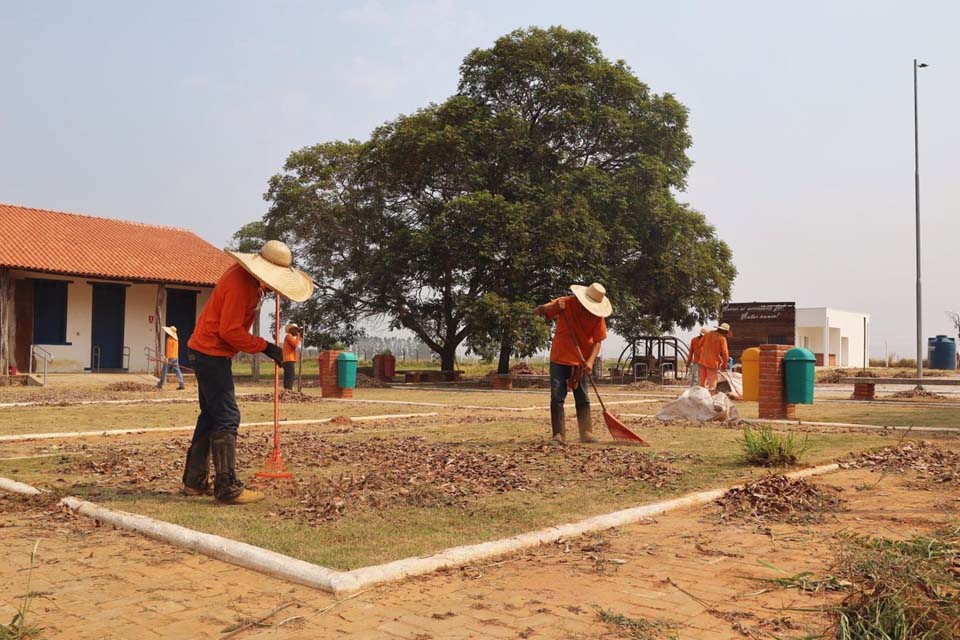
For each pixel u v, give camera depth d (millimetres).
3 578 4102
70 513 5652
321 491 6297
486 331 30062
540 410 16797
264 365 47844
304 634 3289
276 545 4598
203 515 5465
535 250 30266
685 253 34156
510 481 6926
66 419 13711
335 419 13453
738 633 3289
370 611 3580
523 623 3422
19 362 26484
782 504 5949
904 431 12016
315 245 38406
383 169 34750
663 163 33562
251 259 6250
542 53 33281
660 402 19734
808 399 14453
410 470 7527
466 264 32250
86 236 29891
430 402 19750
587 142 33875
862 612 3186
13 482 6777
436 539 4816
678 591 3883
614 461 8195
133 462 8086
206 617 3500
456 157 31906
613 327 37062
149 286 30031
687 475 7387
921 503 6133
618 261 33125
